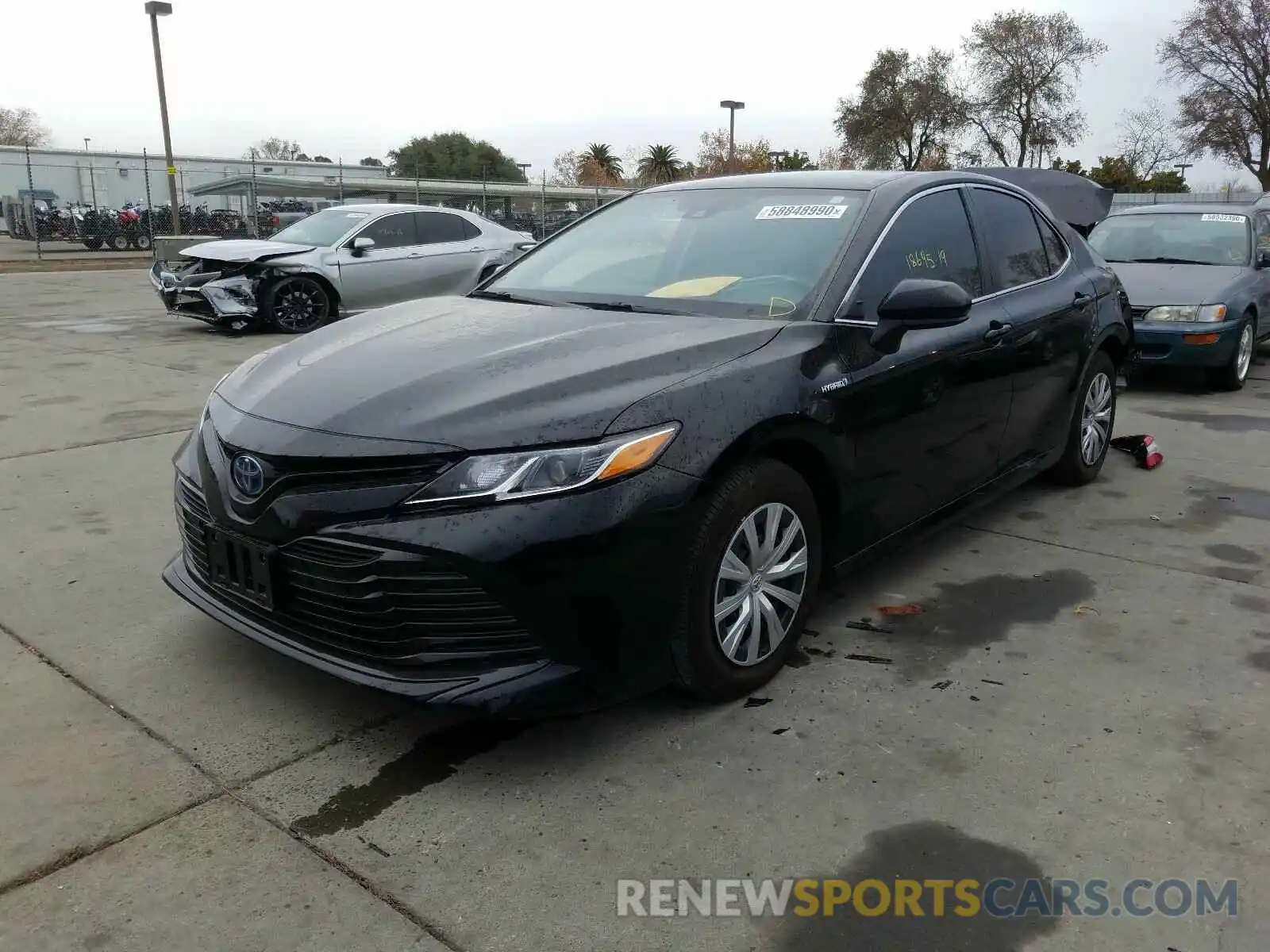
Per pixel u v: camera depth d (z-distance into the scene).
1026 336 4.19
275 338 10.95
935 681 3.15
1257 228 9.06
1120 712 2.97
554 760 2.71
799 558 3.11
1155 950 2.05
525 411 2.57
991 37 43.97
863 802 2.53
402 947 2.04
